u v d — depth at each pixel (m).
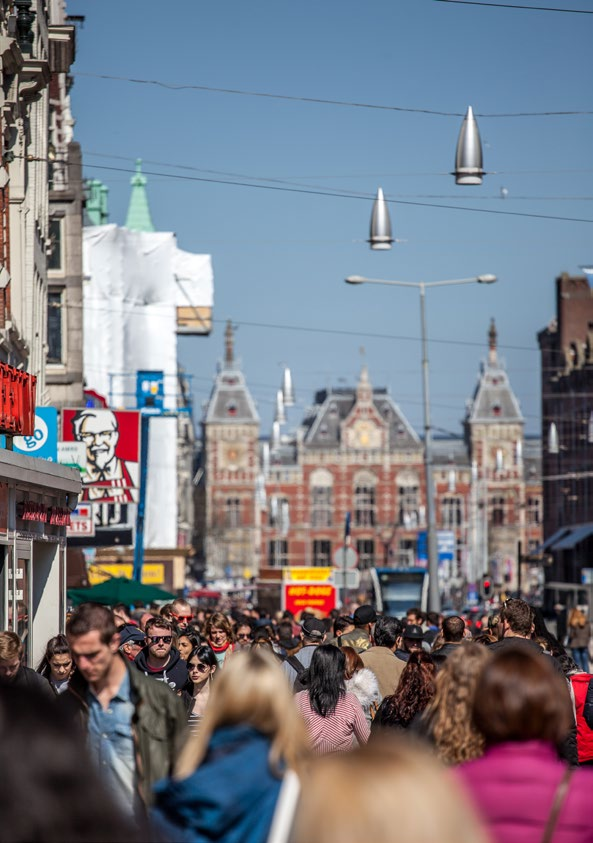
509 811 11.45
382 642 30.34
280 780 11.62
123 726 16.38
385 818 7.46
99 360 128.12
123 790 16.22
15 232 54.28
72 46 63.03
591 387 171.12
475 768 11.76
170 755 16.56
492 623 29.06
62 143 87.62
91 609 16.22
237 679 12.09
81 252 83.25
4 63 48.75
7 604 34.06
